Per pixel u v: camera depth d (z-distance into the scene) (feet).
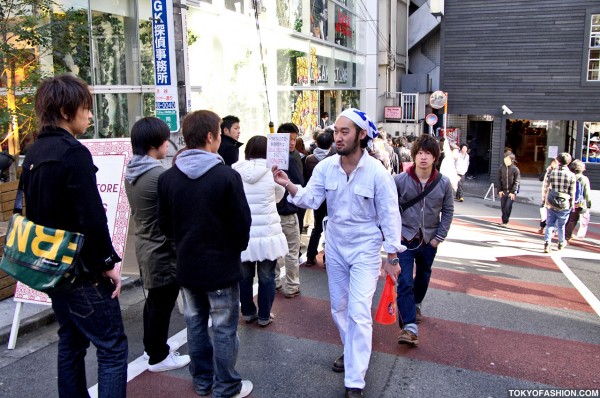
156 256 12.63
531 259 28.81
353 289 12.32
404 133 87.56
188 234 11.17
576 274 25.46
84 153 9.19
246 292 16.46
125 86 26.58
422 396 12.48
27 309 16.61
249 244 15.52
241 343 15.29
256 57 41.63
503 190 43.75
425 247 15.84
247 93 40.27
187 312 12.00
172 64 20.56
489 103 71.36
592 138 68.39
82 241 9.12
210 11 33.71
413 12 106.52
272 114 45.47
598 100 67.10
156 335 13.19
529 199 63.62
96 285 9.53
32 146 9.42
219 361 11.67
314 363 14.08
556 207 31.01
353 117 11.98
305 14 54.39
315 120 58.54
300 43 53.06
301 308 18.26
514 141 80.69
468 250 30.71
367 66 79.71
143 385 12.78
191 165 11.11
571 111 68.33
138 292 19.45
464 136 81.05
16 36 20.17
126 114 27.02
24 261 9.06
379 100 87.51
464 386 12.98
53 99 9.19
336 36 66.33
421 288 16.63
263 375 13.37
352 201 12.41
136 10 27.37
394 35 89.92
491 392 12.69
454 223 43.55
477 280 23.17
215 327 11.59
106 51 25.49
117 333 9.89
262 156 15.58
